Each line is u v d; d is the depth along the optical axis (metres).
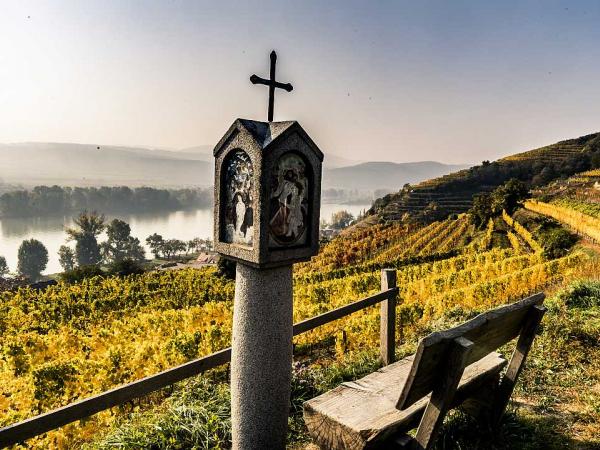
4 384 8.64
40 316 21.78
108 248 148.62
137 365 7.93
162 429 3.51
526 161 119.44
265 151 2.36
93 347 11.10
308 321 3.81
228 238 2.75
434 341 2.06
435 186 115.56
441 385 2.26
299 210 2.63
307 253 2.69
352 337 8.58
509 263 22.33
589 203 45.88
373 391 2.77
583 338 4.93
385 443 2.36
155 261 141.50
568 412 3.41
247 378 2.62
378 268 33.91
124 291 26.25
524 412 3.43
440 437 3.05
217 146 2.74
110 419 5.34
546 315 5.80
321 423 2.51
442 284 18.02
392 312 4.74
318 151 2.69
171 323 12.78
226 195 2.74
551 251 27.00
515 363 2.98
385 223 89.00
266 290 2.56
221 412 3.74
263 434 2.66
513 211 59.62
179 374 2.98
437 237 60.34
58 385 7.34
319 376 4.55
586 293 6.71
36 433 2.32
